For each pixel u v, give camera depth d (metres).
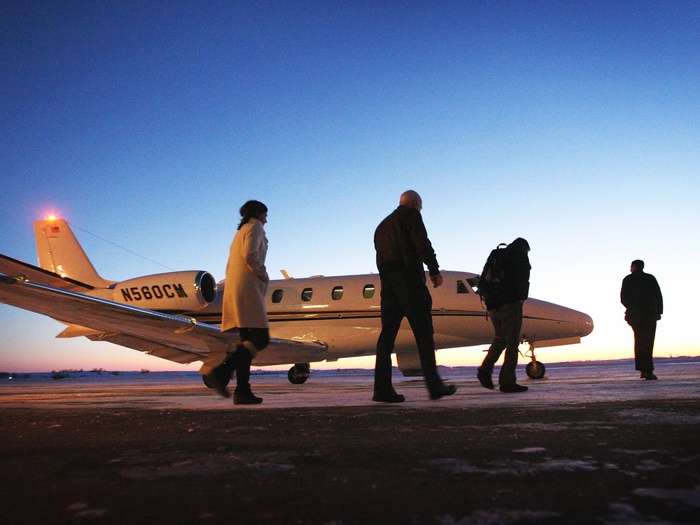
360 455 2.06
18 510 1.36
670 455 1.95
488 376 6.66
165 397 6.91
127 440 2.56
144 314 7.66
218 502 1.40
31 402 5.71
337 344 12.70
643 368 9.37
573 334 12.13
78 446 2.39
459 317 12.03
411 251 4.91
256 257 4.96
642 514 1.24
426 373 4.93
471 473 1.70
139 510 1.34
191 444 2.41
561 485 1.52
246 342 4.94
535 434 2.54
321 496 1.45
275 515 1.28
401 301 4.89
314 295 13.07
